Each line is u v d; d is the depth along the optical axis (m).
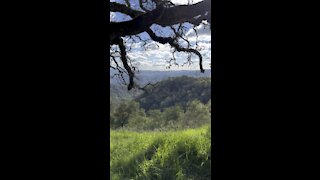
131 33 6.59
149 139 9.07
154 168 7.40
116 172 7.53
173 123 11.77
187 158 7.64
